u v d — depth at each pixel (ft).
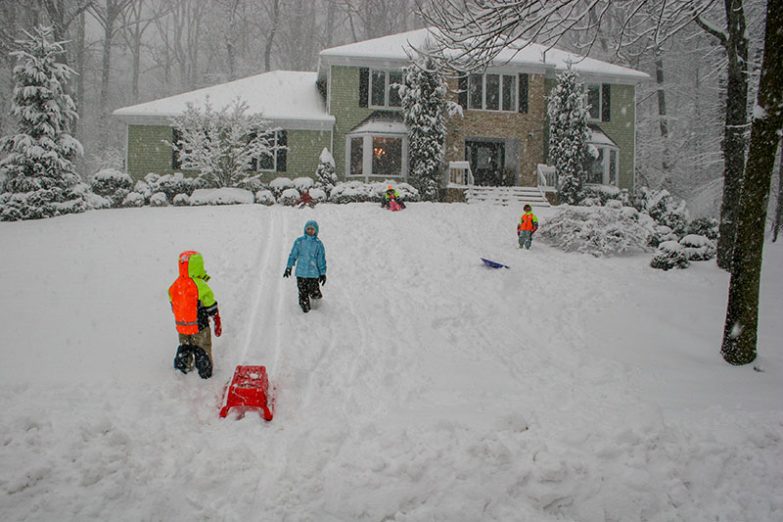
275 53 176.24
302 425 16.08
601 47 112.06
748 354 23.81
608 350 25.76
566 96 77.05
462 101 83.76
